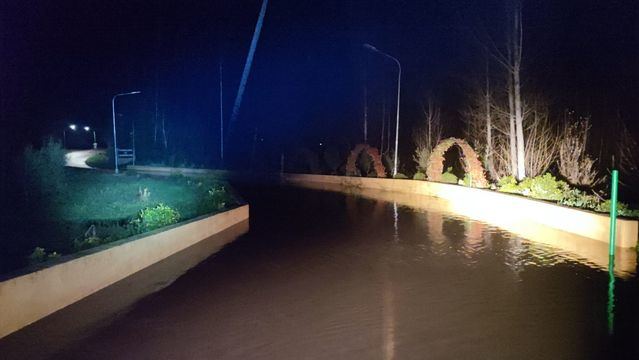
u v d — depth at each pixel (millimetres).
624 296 9062
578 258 12008
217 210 17625
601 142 23203
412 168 39594
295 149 48688
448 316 8125
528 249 13195
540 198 18562
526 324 7727
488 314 8195
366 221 18734
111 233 13539
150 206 19797
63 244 13250
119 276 10539
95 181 31969
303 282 10281
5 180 21672
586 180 20203
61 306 8672
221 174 47625
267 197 27969
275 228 17266
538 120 23688
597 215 14039
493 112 26594
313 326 7746
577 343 6996
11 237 14094
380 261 12117
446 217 19578
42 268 8305
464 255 12648
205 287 9969
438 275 10719
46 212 18594
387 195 28734
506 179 22266
